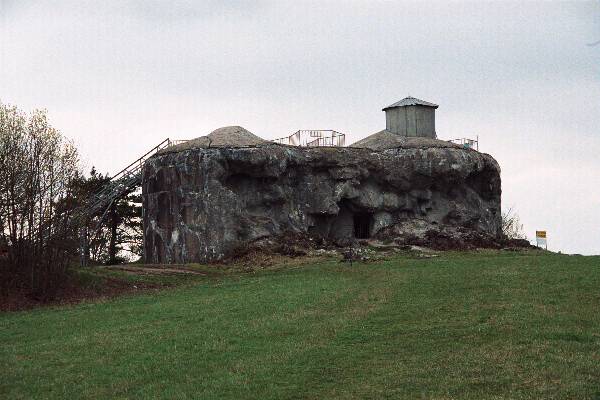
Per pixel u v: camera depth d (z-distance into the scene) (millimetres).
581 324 23953
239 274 47031
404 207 63938
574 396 17000
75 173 41125
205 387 18312
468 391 17688
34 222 38062
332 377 19094
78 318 29797
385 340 22906
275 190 58219
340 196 60781
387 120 72688
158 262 58250
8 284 36969
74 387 18875
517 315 25375
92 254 73500
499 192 69750
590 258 43594
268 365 20141
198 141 59312
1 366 21438
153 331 25500
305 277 40562
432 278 35188
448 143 67062
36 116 39438
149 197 59719
